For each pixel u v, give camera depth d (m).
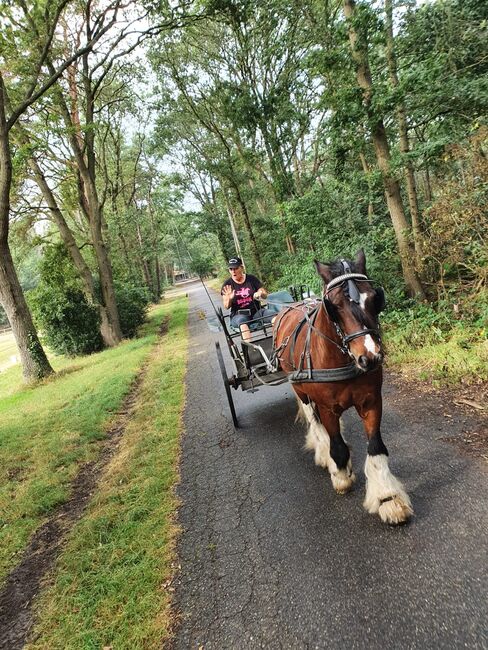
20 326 13.69
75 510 4.94
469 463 3.87
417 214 8.98
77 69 16.84
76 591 3.47
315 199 11.71
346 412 5.90
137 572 3.49
